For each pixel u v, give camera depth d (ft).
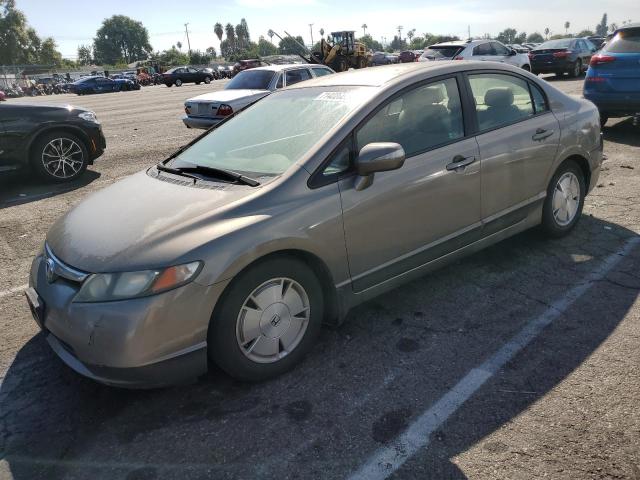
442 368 10.03
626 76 27.48
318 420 8.84
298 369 10.25
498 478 7.44
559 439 8.08
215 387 9.85
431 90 11.97
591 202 18.62
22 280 14.94
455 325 11.48
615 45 28.40
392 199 10.78
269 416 9.00
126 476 7.88
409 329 11.43
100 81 129.59
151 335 8.38
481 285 13.17
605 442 7.96
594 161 15.65
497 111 13.19
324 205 9.87
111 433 8.80
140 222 9.38
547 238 15.40
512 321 11.50
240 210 9.27
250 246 8.95
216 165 11.34
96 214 10.31
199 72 141.90
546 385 9.34
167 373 8.70
